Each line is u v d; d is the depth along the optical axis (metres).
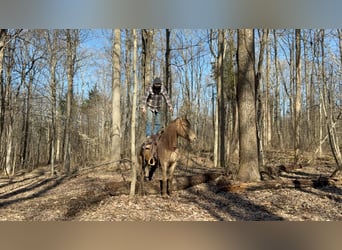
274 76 26.56
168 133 7.80
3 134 21.53
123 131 22.80
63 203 7.28
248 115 9.43
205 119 31.61
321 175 10.80
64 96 23.00
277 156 17.72
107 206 6.83
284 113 30.55
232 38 18.94
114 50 15.12
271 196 7.91
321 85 12.42
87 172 14.46
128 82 22.17
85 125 34.19
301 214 6.20
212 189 8.93
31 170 20.09
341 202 7.20
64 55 18.62
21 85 20.23
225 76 22.53
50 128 27.94
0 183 13.23
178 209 6.68
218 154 16.61
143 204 7.05
